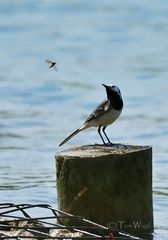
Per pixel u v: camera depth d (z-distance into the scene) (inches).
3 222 380.8
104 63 1230.9
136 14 1625.2
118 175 400.2
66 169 402.9
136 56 1278.3
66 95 1003.3
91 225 402.9
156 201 516.4
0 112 904.9
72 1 1771.7
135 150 405.7
